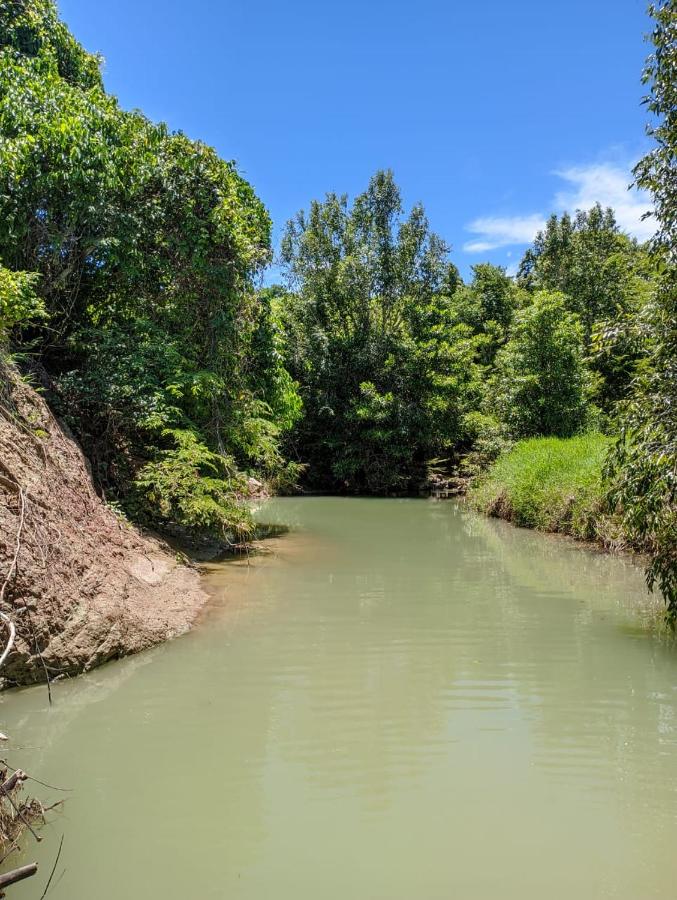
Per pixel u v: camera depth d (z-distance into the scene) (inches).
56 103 400.8
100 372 400.8
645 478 242.5
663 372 245.6
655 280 260.1
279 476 816.9
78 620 229.8
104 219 404.8
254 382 600.7
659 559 258.1
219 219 466.3
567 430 829.2
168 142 463.8
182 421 430.0
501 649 248.7
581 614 297.6
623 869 123.2
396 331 1059.3
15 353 344.8
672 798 147.2
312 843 131.3
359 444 1010.1
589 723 185.0
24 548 227.8
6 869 122.7
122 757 165.3
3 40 470.9
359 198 1091.9
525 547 477.1
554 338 830.5
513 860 126.1
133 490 395.9
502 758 165.3
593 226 1250.0
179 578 331.3
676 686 212.4
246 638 261.0
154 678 218.1
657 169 244.4
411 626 278.1
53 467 294.5
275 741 174.4
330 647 250.5
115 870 123.1
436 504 802.2
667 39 236.4
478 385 1057.5
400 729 181.5
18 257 392.2
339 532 552.4
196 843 131.4
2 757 164.6
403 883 119.3
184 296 474.0
